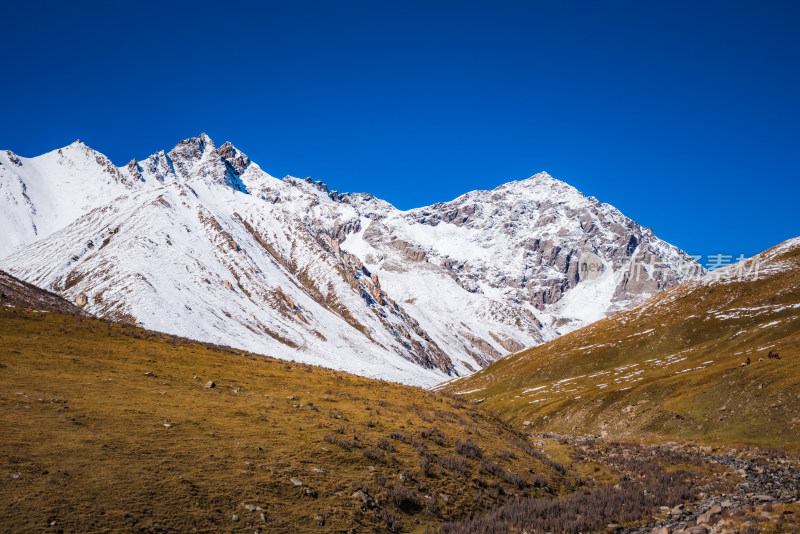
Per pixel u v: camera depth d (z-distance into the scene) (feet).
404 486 83.41
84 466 66.54
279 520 65.77
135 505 60.90
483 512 83.51
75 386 99.45
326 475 80.79
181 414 93.91
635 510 87.76
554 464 118.11
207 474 72.49
